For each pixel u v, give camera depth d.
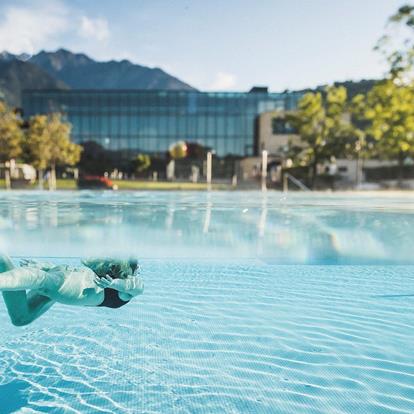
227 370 2.68
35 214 7.50
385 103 21.02
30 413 2.15
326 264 5.82
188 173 35.66
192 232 6.30
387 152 25.20
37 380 2.51
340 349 3.04
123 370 2.65
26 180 29.56
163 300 4.21
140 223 6.88
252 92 35.56
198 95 35.72
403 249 6.05
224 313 3.82
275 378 2.58
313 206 9.42
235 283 4.90
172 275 5.25
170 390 2.40
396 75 19.34
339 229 6.78
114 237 6.08
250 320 3.64
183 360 2.82
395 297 4.37
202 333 3.32
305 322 3.60
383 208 8.95
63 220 6.94
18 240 5.81
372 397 2.37
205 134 35.78
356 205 9.68
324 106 26.88
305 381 2.55
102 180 26.69
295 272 5.45
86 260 2.72
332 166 29.09
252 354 2.93
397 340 3.21
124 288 2.57
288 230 6.64
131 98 35.53
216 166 35.69
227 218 7.54
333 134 27.23
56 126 27.53
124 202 9.74
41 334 3.27
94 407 2.21
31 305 2.48
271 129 34.50
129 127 35.66
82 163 34.94
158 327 3.46
